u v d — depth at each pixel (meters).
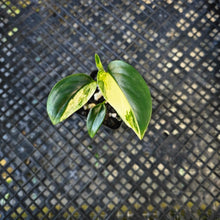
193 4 0.62
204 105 0.58
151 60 0.61
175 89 0.59
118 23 0.63
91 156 0.58
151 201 0.56
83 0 0.64
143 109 0.41
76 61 0.61
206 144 0.58
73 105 0.45
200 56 0.61
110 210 0.56
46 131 0.59
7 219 0.56
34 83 0.61
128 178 0.57
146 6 0.63
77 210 0.56
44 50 0.62
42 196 0.57
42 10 0.63
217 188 0.55
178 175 0.56
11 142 0.59
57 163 0.58
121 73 0.43
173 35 0.62
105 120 0.55
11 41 0.62
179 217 0.55
